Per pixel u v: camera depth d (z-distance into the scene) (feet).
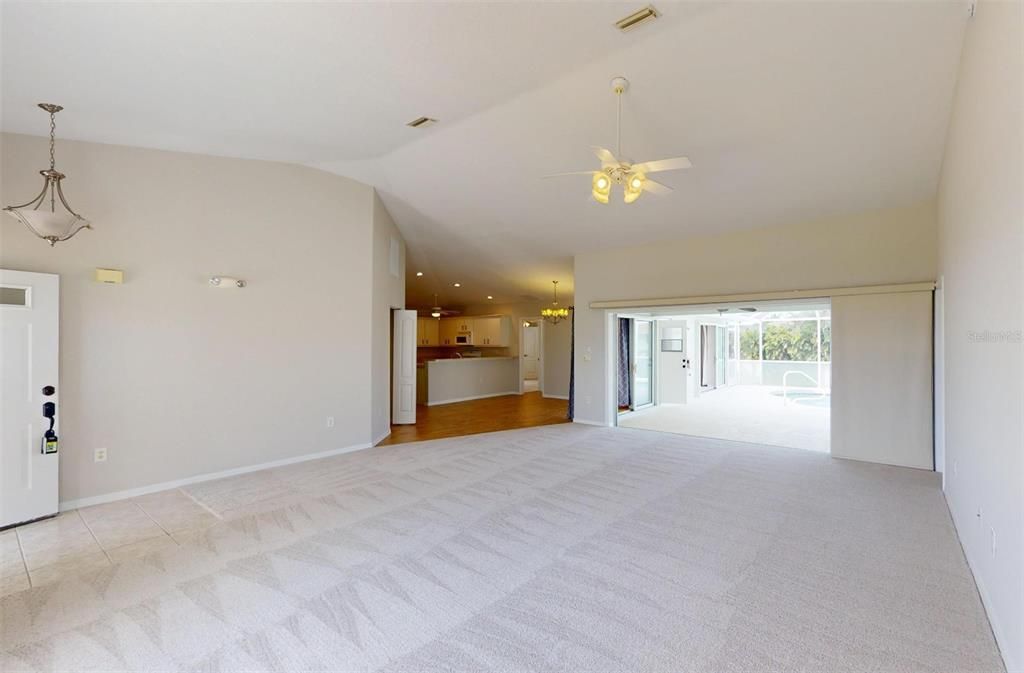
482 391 36.37
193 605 7.85
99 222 12.85
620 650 6.72
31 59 8.94
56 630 7.19
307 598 8.06
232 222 15.33
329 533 10.73
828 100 12.26
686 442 20.42
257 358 15.88
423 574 8.87
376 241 19.83
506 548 9.97
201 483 14.46
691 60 11.18
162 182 13.97
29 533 10.80
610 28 9.84
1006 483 6.55
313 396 17.31
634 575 8.85
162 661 6.47
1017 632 5.87
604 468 16.17
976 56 8.62
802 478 15.06
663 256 22.22
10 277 11.18
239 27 8.42
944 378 14.08
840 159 14.62
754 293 19.45
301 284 16.96
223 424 15.11
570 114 13.74
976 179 8.61
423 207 21.45
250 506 12.50
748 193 17.10
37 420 11.53
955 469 11.49
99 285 12.85
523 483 14.44
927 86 11.41
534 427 24.02
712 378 42.45
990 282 7.52
